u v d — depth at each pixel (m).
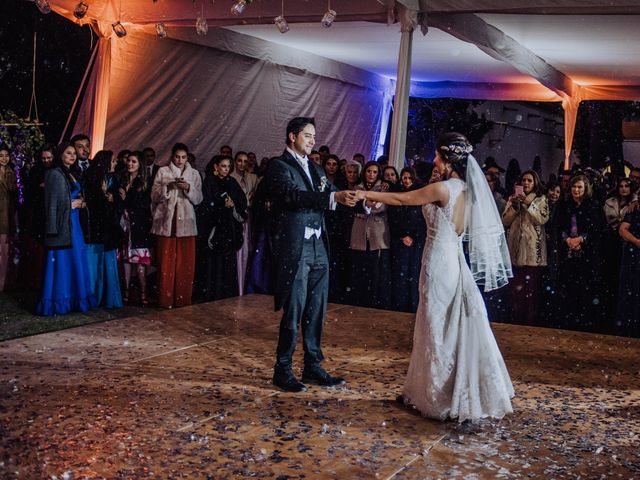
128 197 7.64
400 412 4.34
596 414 4.44
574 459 3.68
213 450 3.62
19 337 5.96
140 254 7.75
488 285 4.26
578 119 17.61
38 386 4.60
